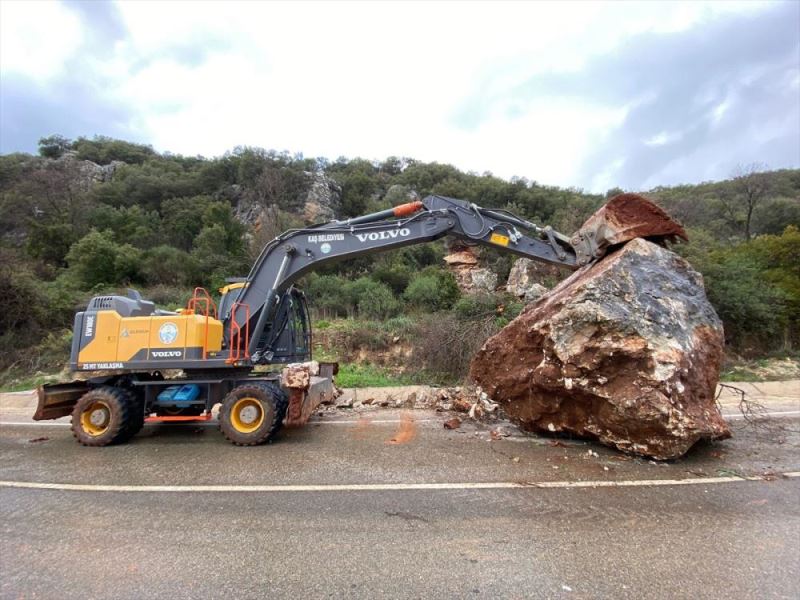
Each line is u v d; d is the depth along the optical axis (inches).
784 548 132.0
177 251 994.1
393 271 921.5
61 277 889.5
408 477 199.5
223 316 306.3
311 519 155.8
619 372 222.7
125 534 146.3
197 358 278.2
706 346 235.8
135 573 121.3
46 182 1470.2
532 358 260.4
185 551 133.6
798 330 594.6
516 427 290.7
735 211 1451.8
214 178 2044.8
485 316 541.6
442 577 117.0
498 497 174.1
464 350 484.4
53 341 574.6
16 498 181.5
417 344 526.9
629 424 218.5
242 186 1988.2
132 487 192.9
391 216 312.3
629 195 261.7
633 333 219.1
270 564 125.2
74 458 244.1
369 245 302.5
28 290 613.6
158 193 1907.0
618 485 186.7
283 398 278.2
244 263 1015.0
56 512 165.8
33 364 544.7
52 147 2615.7
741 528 145.9
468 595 108.5
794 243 683.4
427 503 168.9
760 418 314.0
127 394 282.7
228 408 267.9
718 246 783.7
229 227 1268.5
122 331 283.4
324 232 309.0
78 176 1765.5
